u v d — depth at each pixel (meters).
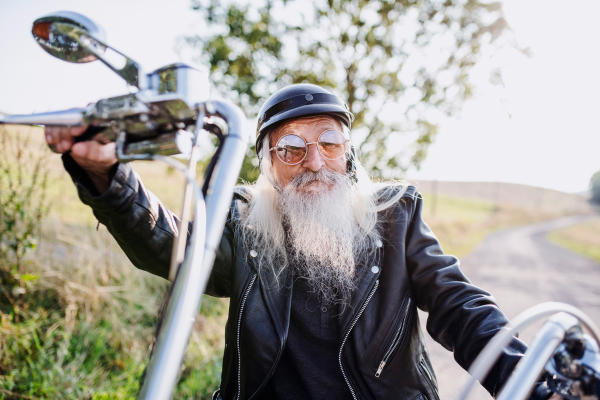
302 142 1.46
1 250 2.81
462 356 1.10
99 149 0.79
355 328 1.27
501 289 7.48
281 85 6.46
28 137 2.96
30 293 2.89
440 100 6.56
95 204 0.91
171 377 0.59
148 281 3.59
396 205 1.44
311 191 1.42
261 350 1.27
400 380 1.28
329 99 1.50
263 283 1.33
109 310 3.18
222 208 0.69
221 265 1.39
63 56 0.71
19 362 2.48
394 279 1.32
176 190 4.98
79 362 2.63
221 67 6.40
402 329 1.29
